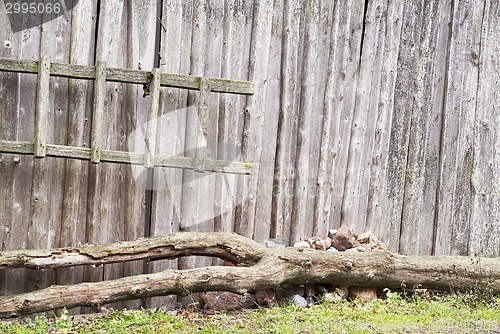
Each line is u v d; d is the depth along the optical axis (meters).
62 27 7.36
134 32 7.57
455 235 8.96
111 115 7.52
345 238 8.14
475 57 8.95
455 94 8.88
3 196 7.23
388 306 7.59
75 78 7.31
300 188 8.26
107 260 7.21
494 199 9.06
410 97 8.70
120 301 7.34
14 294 7.27
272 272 7.34
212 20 7.86
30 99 7.27
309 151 8.30
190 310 7.42
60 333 6.61
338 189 8.43
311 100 8.27
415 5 8.68
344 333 6.46
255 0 8.02
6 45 7.18
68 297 6.84
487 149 9.05
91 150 7.30
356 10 8.42
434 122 8.83
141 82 7.44
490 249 9.06
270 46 8.09
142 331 6.59
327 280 7.64
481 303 7.76
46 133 7.22
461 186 8.98
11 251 6.95
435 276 7.92
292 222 8.27
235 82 7.77
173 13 7.69
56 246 7.41
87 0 7.42
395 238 8.70
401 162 8.70
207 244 7.52
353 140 8.46
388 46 8.55
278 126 8.17
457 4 8.84
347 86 8.41
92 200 7.51
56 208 7.41
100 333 6.57
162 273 7.15
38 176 7.33
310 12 8.23
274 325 6.67
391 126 8.62
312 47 8.24
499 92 9.03
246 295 7.52
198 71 7.80
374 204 8.58
